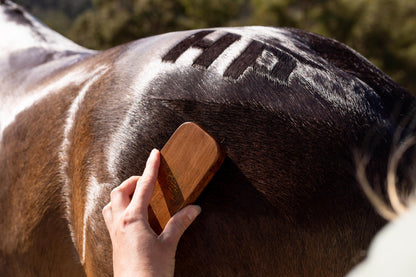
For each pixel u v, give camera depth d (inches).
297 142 33.8
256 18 484.4
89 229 41.7
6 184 58.4
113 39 598.2
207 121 36.1
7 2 87.7
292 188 33.3
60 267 52.5
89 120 44.0
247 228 33.9
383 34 411.2
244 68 36.9
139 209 31.3
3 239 60.6
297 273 33.4
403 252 12.4
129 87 41.8
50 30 85.1
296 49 39.5
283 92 35.4
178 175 34.4
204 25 561.3
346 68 39.9
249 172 34.1
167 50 41.9
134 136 39.3
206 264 34.9
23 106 59.5
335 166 33.2
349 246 32.7
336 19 431.5
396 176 33.3
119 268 29.5
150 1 591.8
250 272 34.1
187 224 32.9
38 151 53.4
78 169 44.7
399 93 38.8
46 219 51.9
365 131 34.3
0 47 76.3
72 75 54.2
